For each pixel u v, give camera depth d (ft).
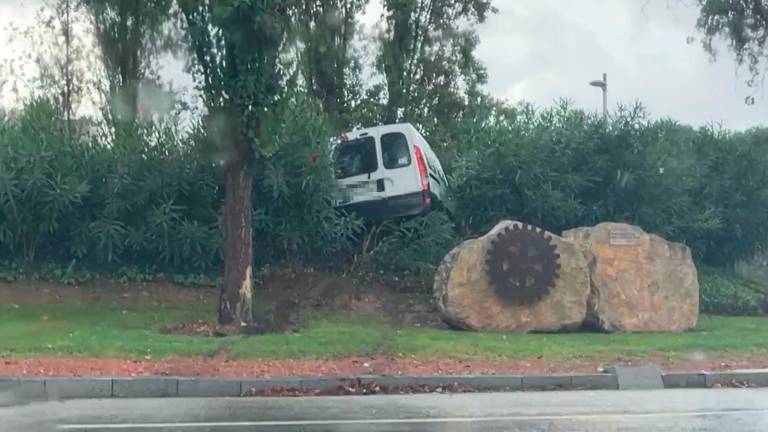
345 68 85.61
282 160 61.82
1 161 59.47
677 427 31.24
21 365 41.81
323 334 50.26
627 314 56.85
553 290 55.57
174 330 51.65
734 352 49.47
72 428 30.86
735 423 32.19
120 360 43.57
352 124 83.71
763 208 73.05
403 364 44.68
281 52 51.29
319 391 40.75
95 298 60.64
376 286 63.82
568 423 32.09
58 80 73.15
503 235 55.52
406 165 63.41
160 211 61.67
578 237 57.82
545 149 66.69
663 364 46.21
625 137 68.69
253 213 62.95
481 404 37.14
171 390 39.78
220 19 48.14
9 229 60.44
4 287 60.34
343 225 63.46
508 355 46.80
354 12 85.25
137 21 63.52
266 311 58.39
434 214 64.64
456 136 77.77
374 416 33.78
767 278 76.07
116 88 64.59
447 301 54.54
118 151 61.98
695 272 58.70
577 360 46.39
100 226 61.26
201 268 63.82
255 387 40.45
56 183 60.13
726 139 73.56
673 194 69.00
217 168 62.44
